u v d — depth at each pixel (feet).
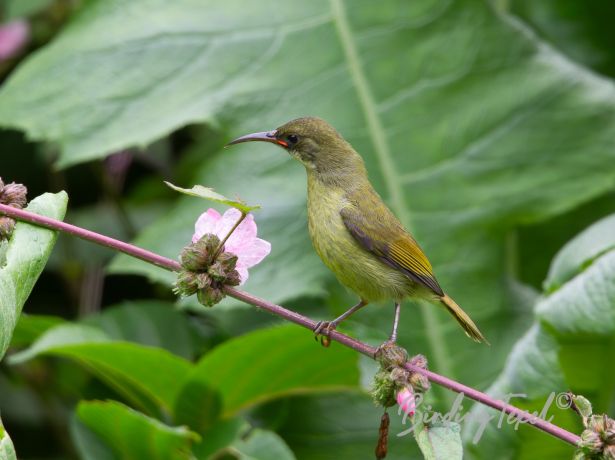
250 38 39.81
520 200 37.76
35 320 32.24
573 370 30.40
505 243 37.55
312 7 40.42
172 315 36.17
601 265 28.02
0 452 18.57
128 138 36.83
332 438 34.73
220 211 35.91
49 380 36.52
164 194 42.37
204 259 20.26
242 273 21.01
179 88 38.60
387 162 38.17
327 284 35.29
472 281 36.86
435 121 38.83
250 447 29.68
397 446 34.65
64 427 36.88
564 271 29.89
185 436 27.81
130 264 34.06
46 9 42.19
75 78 38.40
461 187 37.96
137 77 38.63
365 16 40.27
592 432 18.75
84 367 35.68
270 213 36.22
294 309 36.60
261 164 37.19
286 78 39.09
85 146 36.63
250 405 31.09
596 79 39.83
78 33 39.65
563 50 44.65
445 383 19.90
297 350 29.01
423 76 39.47
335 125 38.50
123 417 28.02
